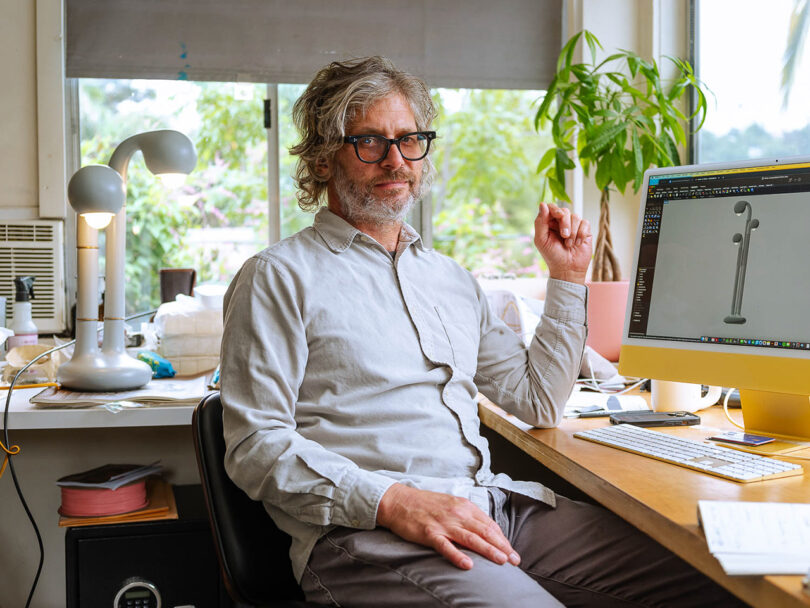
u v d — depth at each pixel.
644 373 1.55
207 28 2.68
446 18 2.80
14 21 2.61
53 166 2.63
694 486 1.15
